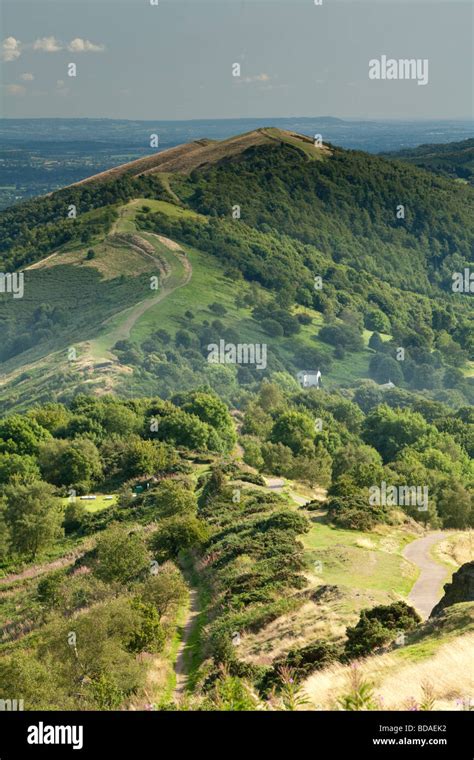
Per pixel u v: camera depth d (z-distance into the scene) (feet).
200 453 377.09
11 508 268.82
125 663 120.78
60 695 108.99
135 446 357.00
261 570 161.38
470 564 104.32
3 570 257.75
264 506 224.74
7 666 110.73
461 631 83.15
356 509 203.72
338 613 124.98
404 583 151.02
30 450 392.88
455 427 494.18
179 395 628.28
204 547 197.06
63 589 192.13
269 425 487.61
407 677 70.54
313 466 307.37
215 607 152.97
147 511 273.33
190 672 125.70
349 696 56.65
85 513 295.48
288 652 112.47
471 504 253.44
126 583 186.09
